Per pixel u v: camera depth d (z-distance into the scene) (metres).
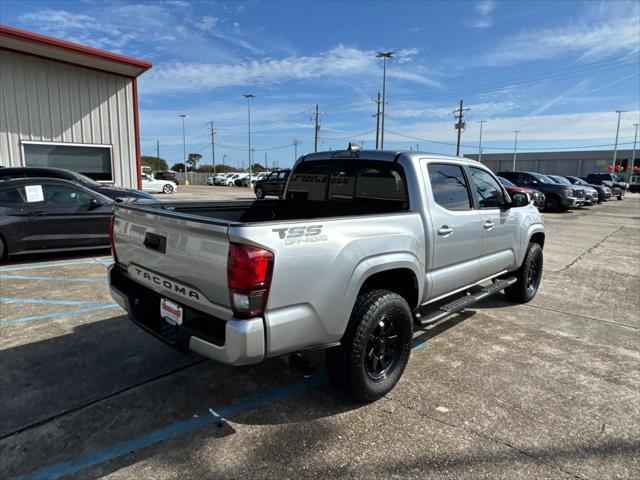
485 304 5.67
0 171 9.69
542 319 5.09
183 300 2.75
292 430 2.82
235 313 2.39
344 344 2.94
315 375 3.57
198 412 3.00
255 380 3.46
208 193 31.48
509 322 4.97
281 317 2.48
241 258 2.30
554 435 2.81
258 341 2.38
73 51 12.32
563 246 10.45
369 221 3.02
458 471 2.46
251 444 2.67
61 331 4.32
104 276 6.47
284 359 2.79
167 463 2.48
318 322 2.67
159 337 2.88
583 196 20.38
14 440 2.66
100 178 14.49
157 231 2.92
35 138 13.06
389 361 3.29
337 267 2.73
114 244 3.54
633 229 13.90
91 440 2.67
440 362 3.87
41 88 13.03
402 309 3.17
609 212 20.45
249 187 45.09
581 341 4.43
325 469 2.46
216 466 2.46
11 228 7.07
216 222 2.41
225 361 2.42
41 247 7.36
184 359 3.79
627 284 6.82
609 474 2.46
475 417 3.00
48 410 2.98
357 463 2.51
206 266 2.51
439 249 3.71
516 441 2.74
